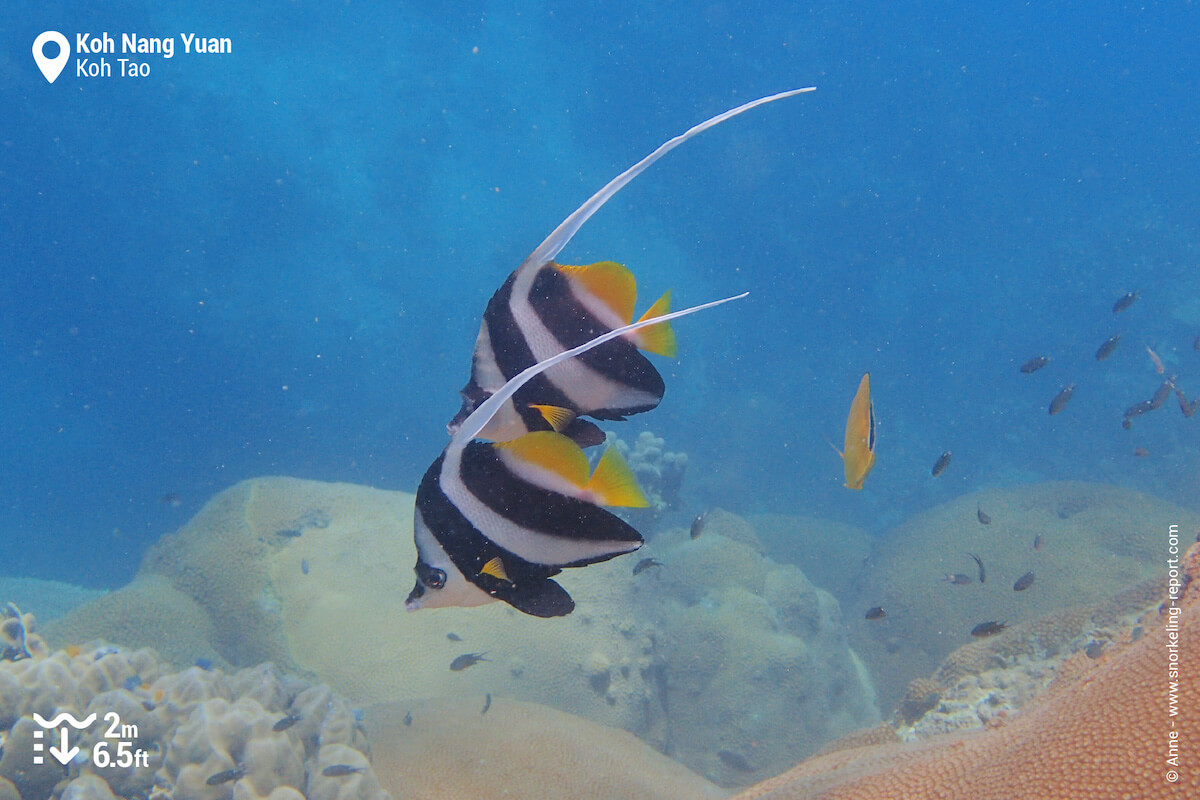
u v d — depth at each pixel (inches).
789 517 516.1
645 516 343.9
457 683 237.9
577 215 45.3
